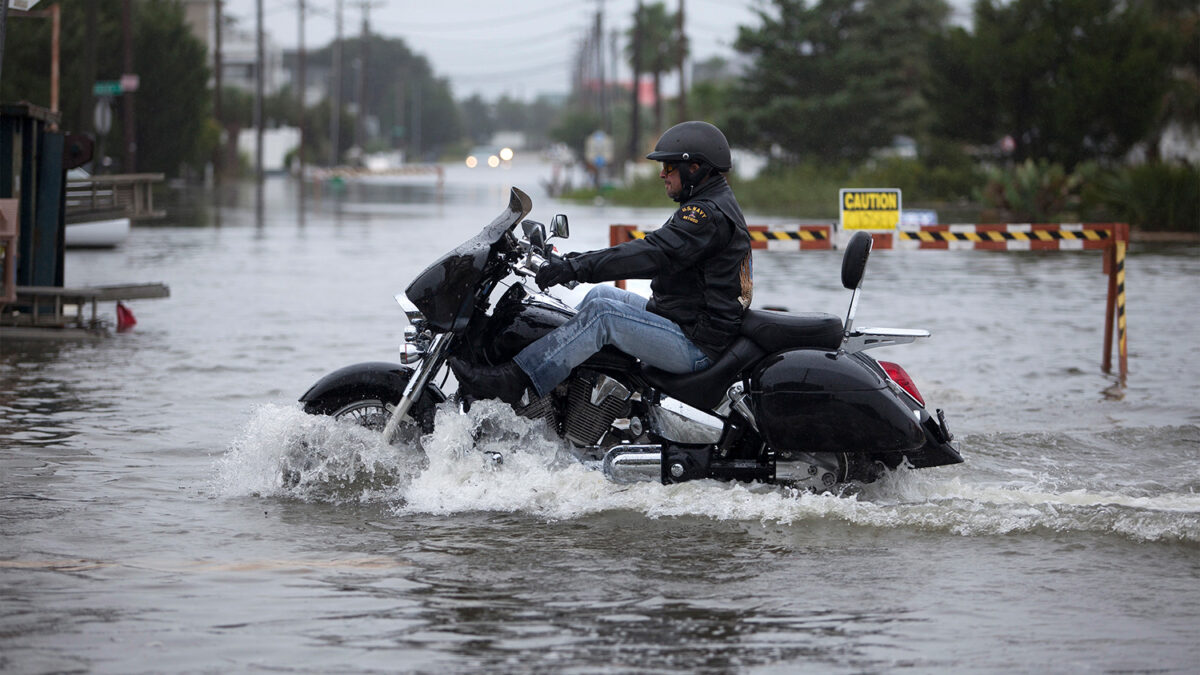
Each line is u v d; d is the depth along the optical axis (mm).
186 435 26094
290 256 73562
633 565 17641
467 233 96062
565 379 20734
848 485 20766
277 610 15648
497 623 15266
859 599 16297
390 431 21188
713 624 15312
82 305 42000
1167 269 67250
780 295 54094
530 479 20672
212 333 41500
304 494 21406
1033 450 25500
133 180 46031
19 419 27500
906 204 145500
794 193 158375
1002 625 15367
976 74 136125
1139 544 18922
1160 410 29938
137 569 17266
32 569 17188
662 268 20156
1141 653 14477
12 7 36375
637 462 20344
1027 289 57625
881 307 50281
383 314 46969
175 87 153125
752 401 20141
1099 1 129750
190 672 13617
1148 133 126375
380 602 16000
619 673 13711
